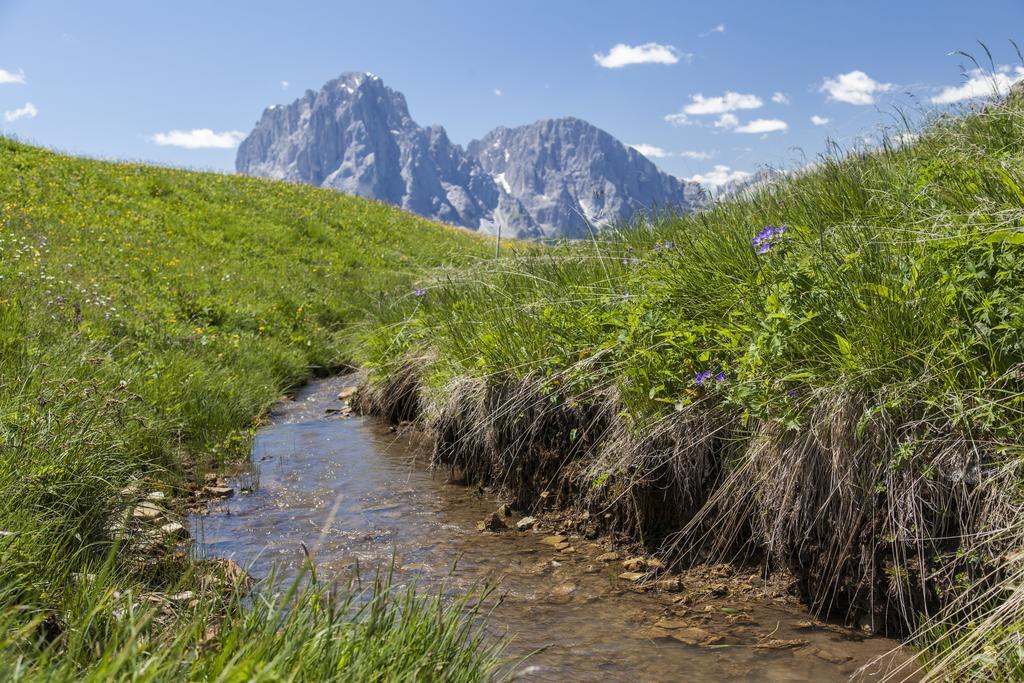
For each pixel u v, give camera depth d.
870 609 3.33
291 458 6.38
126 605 2.48
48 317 7.17
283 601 2.18
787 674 2.99
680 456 4.16
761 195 6.02
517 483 5.17
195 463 5.89
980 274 3.38
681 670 3.04
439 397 6.03
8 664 1.89
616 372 4.67
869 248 4.04
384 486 5.57
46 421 3.85
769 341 3.82
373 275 18.59
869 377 3.43
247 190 23.31
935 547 3.17
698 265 4.93
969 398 3.19
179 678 2.03
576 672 3.03
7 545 2.70
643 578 3.93
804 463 3.60
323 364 11.48
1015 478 2.94
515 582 3.94
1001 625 2.66
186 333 9.67
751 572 3.84
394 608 2.56
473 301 6.98
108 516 3.75
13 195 14.81
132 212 17.02
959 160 4.50
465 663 2.55
